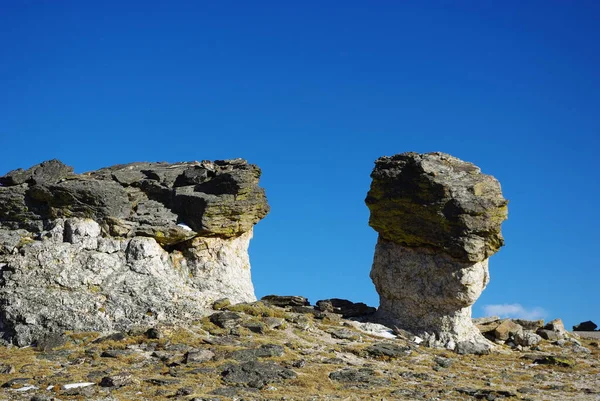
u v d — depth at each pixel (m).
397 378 44.31
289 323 52.72
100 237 53.81
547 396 41.62
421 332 54.88
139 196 57.69
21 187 56.12
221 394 39.09
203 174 58.38
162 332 48.19
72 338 47.91
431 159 56.88
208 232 56.00
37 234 54.38
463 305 54.56
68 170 58.19
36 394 38.53
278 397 38.88
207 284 55.25
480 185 55.25
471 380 45.03
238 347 46.81
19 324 48.66
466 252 53.72
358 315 58.94
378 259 58.06
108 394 38.69
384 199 57.47
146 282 52.41
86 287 51.12
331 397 39.38
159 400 37.94
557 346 56.53
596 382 45.50
